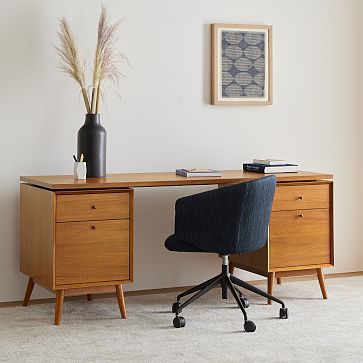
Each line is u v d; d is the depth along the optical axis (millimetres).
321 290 6543
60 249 5824
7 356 5285
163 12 6746
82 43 6527
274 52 7102
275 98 7129
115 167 6676
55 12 6449
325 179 6652
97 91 6266
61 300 5852
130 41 6664
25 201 6227
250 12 7012
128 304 6367
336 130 7340
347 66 7352
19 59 6387
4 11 6332
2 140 6371
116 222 5957
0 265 6406
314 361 5219
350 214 7418
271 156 7141
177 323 5797
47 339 5574
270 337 5629
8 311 6172
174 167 6844
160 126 6785
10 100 6383
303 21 7184
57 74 6480
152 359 5246
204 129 6914
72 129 6535
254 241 5938
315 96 7258
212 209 5828
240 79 6977
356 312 6160
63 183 5828
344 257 7410
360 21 7375
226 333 5703
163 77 6773
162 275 6840
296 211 6414
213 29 6863
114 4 6605
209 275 6969
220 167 6973
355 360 5234
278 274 6441
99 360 5230
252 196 5809
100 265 5930
